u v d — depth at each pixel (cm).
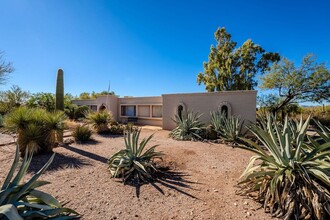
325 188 291
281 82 1380
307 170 305
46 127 625
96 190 375
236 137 855
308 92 1315
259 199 332
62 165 520
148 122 1639
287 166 320
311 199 271
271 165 347
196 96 1245
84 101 2234
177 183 421
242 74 2205
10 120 592
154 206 322
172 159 602
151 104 1614
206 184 416
